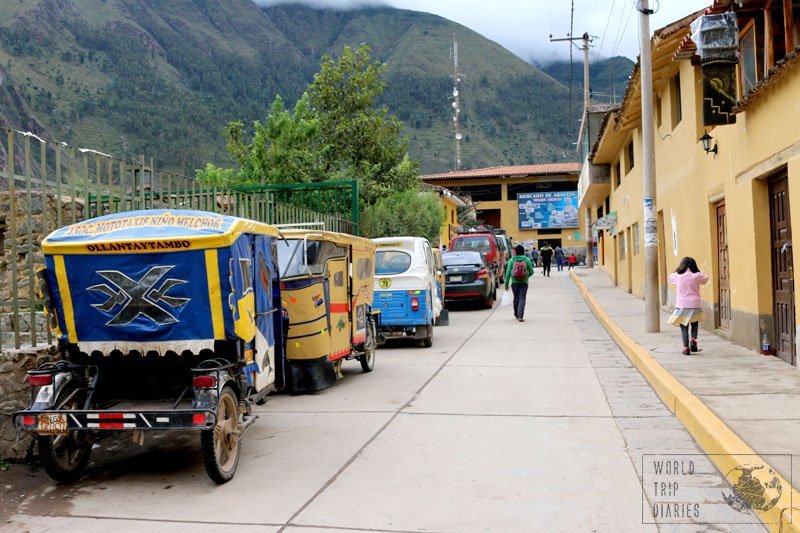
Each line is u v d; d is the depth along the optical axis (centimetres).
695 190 1359
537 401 874
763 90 933
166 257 600
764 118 949
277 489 573
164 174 901
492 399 895
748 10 986
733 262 1127
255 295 675
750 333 1055
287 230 984
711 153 1232
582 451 650
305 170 2314
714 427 626
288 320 960
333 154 2514
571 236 6347
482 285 2248
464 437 713
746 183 1037
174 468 647
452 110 19588
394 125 2622
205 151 8856
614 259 2961
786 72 859
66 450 612
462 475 593
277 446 705
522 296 1873
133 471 641
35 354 669
